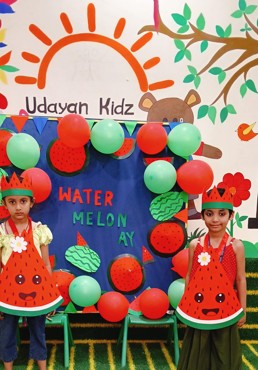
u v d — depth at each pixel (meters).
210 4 2.52
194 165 2.27
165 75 2.53
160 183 2.26
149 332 2.63
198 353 1.89
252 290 2.60
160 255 2.45
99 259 2.42
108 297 2.27
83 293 2.22
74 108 2.50
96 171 2.40
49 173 2.38
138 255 2.44
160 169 2.26
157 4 2.48
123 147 2.41
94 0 2.44
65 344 2.25
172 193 2.43
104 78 2.50
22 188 1.94
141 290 2.44
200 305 1.86
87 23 2.45
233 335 1.87
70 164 2.38
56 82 2.47
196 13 2.52
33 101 2.47
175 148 2.32
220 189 1.90
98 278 2.42
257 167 2.65
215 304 1.85
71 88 2.48
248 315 2.62
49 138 2.37
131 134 2.41
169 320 2.32
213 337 1.90
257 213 2.67
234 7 2.54
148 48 2.50
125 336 2.30
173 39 2.51
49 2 2.42
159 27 2.50
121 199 2.42
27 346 2.46
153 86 2.53
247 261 2.59
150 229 2.43
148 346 2.54
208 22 2.53
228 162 2.63
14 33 2.42
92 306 2.38
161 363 2.31
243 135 2.62
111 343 2.56
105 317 2.28
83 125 2.18
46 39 2.44
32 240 1.98
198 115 2.58
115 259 2.42
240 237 2.67
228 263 1.86
